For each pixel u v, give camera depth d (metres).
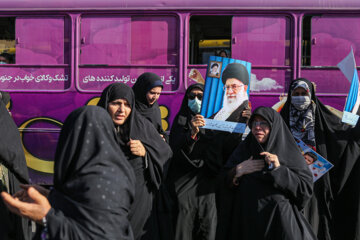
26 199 1.82
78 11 5.52
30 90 5.57
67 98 5.53
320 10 5.33
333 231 3.37
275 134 2.66
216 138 3.34
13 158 2.86
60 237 1.54
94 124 1.75
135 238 2.83
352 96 3.53
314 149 3.35
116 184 1.68
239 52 5.39
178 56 5.44
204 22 5.48
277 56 5.37
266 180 2.53
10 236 2.83
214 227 3.29
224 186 2.76
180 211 3.26
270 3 5.37
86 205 1.61
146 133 2.94
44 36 5.57
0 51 5.62
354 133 3.38
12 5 5.57
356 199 3.32
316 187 3.26
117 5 5.48
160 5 5.45
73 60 5.53
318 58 5.35
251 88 5.37
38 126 5.56
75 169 1.68
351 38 5.32
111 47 5.50
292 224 2.44
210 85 3.15
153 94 3.66
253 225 2.51
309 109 3.40
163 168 2.97
